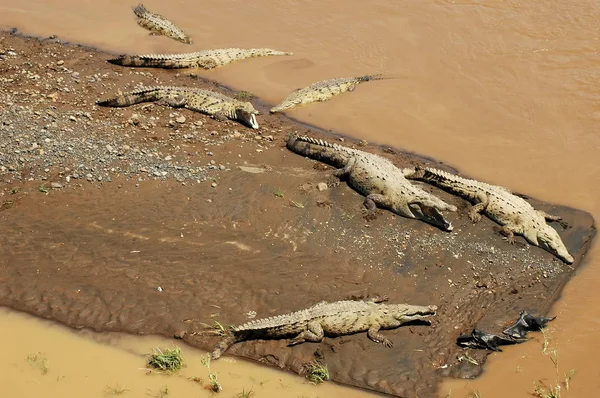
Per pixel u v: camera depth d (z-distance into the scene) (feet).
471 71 69.21
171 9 82.79
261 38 76.59
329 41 75.46
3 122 53.11
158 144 54.29
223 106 60.13
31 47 70.79
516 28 75.97
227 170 51.47
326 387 35.58
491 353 38.06
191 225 45.65
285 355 37.27
